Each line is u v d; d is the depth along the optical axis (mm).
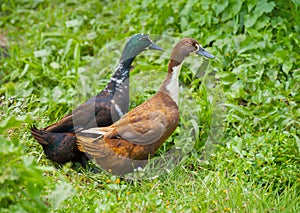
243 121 11234
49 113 11766
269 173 9984
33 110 11805
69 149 10023
